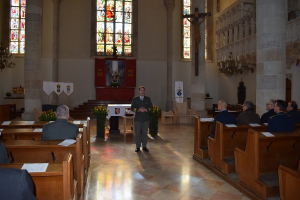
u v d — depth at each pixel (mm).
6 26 17656
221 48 16969
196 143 5801
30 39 9789
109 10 18969
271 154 3779
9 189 1443
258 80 6629
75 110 16719
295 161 3877
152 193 3824
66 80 18156
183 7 19500
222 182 4289
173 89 19406
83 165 3879
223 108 4980
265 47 6383
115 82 18391
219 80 19688
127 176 4598
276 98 6289
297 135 3633
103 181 4340
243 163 3861
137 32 19078
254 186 3592
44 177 2154
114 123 9570
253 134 3566
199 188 4023
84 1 18500
